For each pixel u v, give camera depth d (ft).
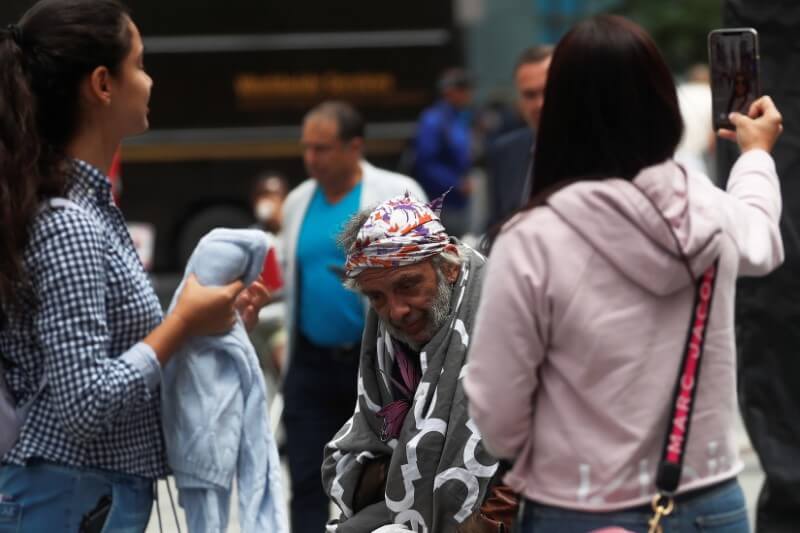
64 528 19.26
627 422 17.02
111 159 20.29
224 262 20.25
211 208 94.73
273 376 53.36
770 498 29.04
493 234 17.67
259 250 20.45
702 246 16.87
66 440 19.17
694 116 65.16
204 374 20.42
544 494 17.42
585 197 17.04
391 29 93.97
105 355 18.95
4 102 19.07
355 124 37.55
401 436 20.65
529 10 104.63
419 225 20.61
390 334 21.34
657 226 16.79
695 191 17.46
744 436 49.67
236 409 20.62
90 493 19.36
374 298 20.97
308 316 37.06
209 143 94.17
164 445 20.54
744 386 29.17
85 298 18.85
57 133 19.74
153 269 94.63
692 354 17.08
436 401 20.45
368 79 94.22
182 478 20.36
